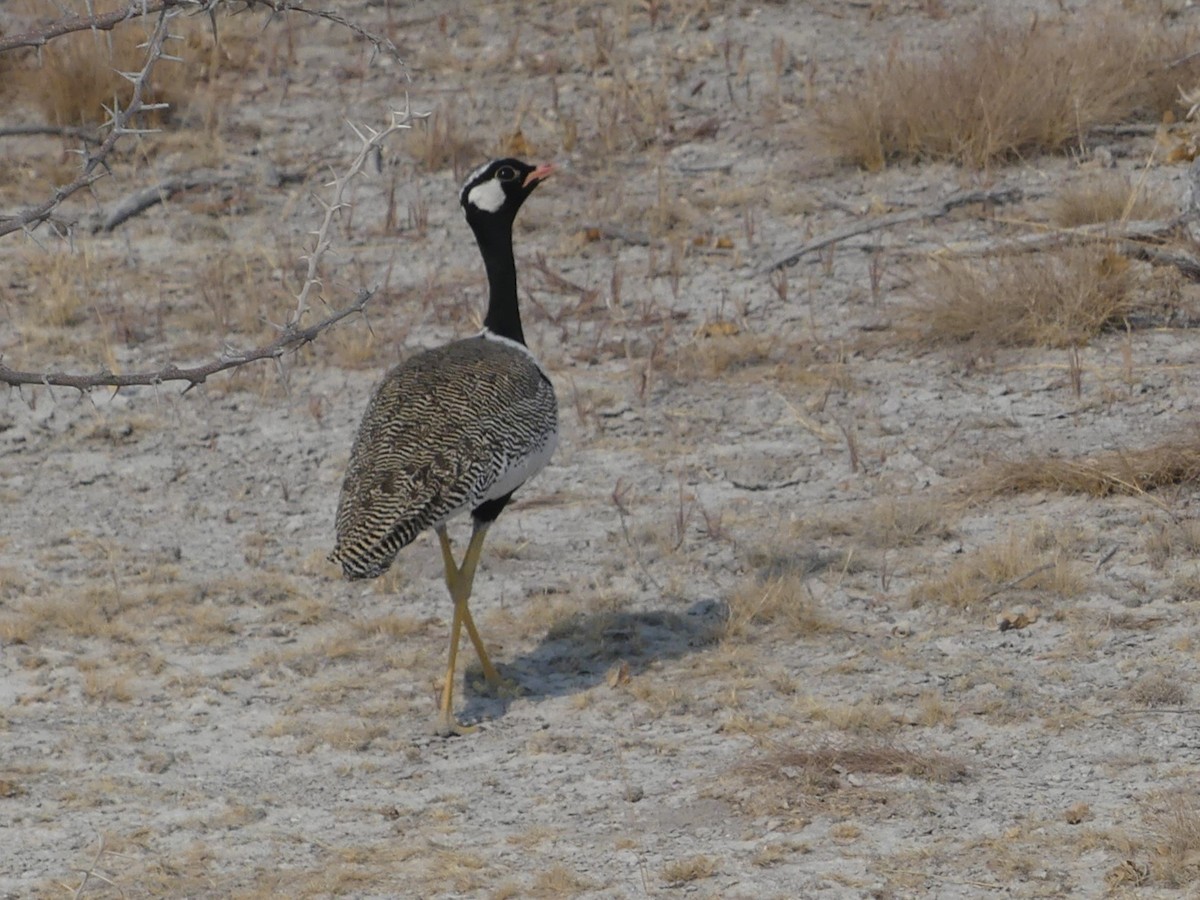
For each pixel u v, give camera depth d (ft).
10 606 43.88
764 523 46.32
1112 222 59.62
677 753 35.63
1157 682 36.35
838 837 31.58
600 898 29.99
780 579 42.06
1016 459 48.08
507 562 45.39
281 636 42.45
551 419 39.34
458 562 45.60
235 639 42.27
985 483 46.75
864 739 35.37
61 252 67.00
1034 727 35.37
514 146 73.26
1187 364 52.90
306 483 51.01
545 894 30.22
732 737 36.04
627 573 44.32
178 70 78.48
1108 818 31.40
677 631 41.29
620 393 54.80
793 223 66.18
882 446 50.08
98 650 41.81
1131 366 52.54
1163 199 61.72
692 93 76.54
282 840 33.01
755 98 75.92
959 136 68.85
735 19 83.20
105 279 65.26
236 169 73.77
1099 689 36.70
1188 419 49.49
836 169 69.67
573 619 41.93
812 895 29.63
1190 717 35.17
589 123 75.66
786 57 78.79
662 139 73.82
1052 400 51.75
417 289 63.46
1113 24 74.23
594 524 47.16
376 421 38.04
